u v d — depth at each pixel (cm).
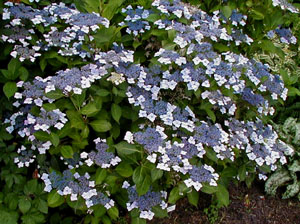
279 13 84
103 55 71
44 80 69
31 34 78
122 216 85
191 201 72
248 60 84
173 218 89
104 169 69
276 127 106
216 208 92
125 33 90
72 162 73
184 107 77
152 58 77
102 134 78
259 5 84
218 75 71
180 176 69
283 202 99
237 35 84
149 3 86
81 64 78
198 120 75
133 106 73
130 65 74
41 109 68
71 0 92
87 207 69
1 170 77
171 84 72
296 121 112
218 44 80
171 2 80
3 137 75
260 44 87
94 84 75
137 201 69
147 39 84
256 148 79
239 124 80
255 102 80
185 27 74
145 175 66
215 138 71
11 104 78
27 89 69
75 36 77
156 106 71
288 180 100
